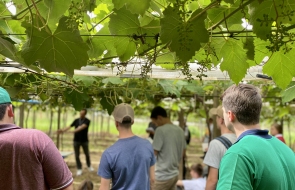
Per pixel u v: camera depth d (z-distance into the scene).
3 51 1.76
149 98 5.05
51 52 1.50
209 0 1.62
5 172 1.85
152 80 4.02
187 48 1.42
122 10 1.67
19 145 1.86
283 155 1.75
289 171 1.72
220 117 3.33
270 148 1.71
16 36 2.05
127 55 1.91
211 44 1.77
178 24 1.39
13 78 3.15
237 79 1.82
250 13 1.38
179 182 4.88
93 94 4.25
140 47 1.85
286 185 1.67
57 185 1.92
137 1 1.34
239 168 1.62
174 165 4.58
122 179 3.03
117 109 3.19
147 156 3.12
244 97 1.85
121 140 3.12
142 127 25.53
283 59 1.66
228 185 1.61
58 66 1.53
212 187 3.16
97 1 1.85
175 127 4.73
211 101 6.86
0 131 1.91
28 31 1.45
